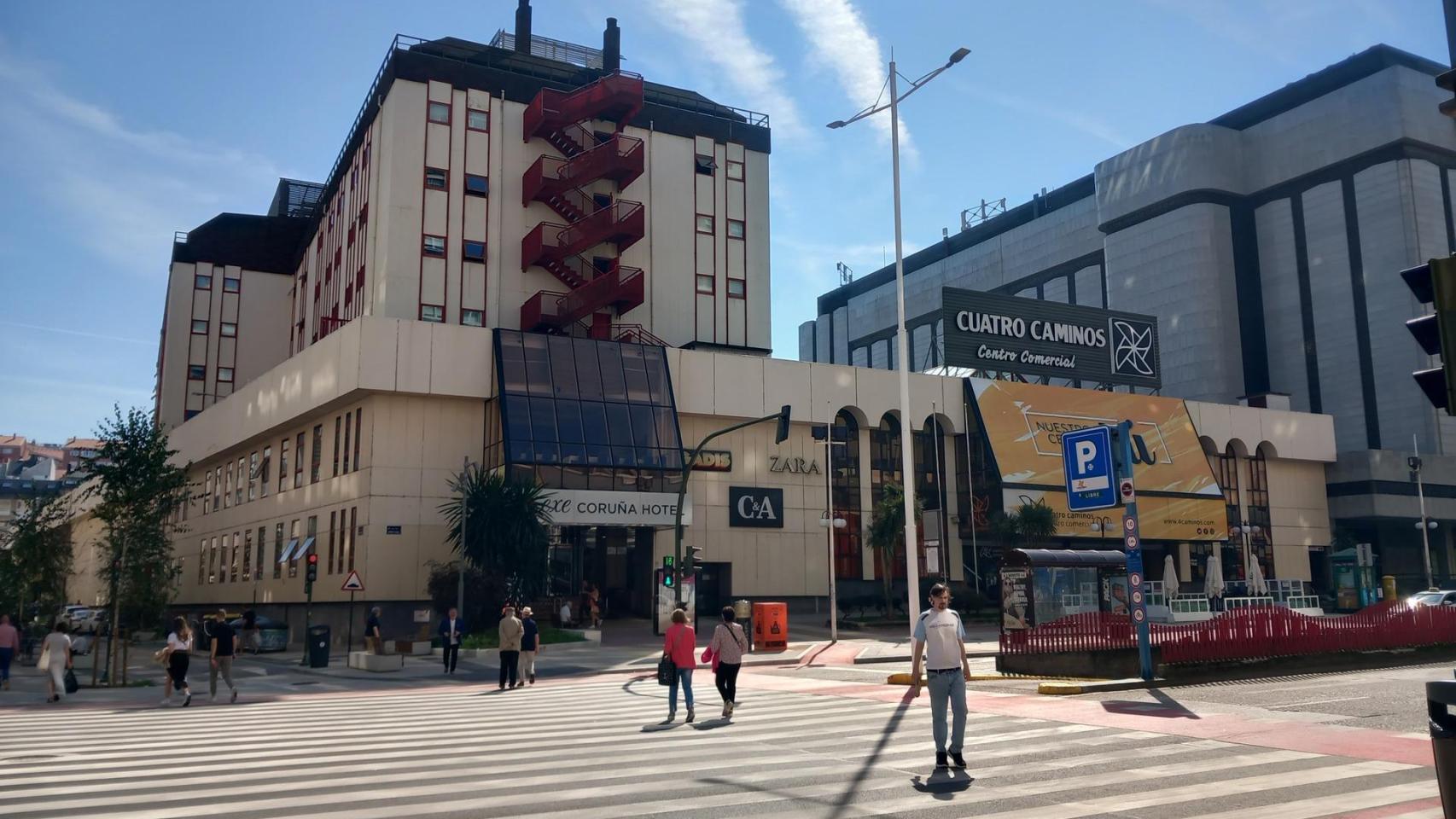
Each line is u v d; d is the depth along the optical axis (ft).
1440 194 288.10
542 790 29.73
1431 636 75.31
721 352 174.09
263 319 248.52
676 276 187.42
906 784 29.81
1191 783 29.09
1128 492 57.57
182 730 47.34
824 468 169.37
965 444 183.11
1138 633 56.90
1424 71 304.91
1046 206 400.26
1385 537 244.42
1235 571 209.05
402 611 135.03
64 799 29.04
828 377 172.24
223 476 198.49
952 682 32.07
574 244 170.71
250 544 177.78
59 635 66.59
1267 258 316.40
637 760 35.45
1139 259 331.57
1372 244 288.10
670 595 129.59
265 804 27.99
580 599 140.46
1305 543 220.84
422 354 140.05
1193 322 312.29
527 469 134.41
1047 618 92.99
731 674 48.49
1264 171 318.86
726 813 26.13
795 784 30.12
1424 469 236.43
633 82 177.17
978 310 189.88
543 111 172.86
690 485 157.17
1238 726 40.19
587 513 137.80
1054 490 180.86
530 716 52.49
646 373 153.89
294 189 284.61
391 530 136.05
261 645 124.47
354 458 142.00
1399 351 278.26
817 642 117.91
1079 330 200.54
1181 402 206.80
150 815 26.58
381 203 168.86
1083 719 43.27
